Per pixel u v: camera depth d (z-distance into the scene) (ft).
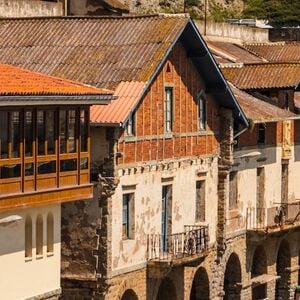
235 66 278.67
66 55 216.54
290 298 285.84
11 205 180.65
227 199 249.75
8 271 183.52
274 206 275.80
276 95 277.03
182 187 232.32
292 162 284.61
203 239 234.17
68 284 209.77
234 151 254.27
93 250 208.23
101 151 206.90
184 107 231.09
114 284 210.79
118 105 205.77
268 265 274.57
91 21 222.48
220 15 432.66
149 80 210.38
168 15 220.43
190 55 230.68
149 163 220.02
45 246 190.90
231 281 261.85
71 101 187.73
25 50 219.00
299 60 317.83
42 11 277.03
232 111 244.22
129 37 217.56
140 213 218.38
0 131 178.09
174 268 229.25
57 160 188.96
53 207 192.03
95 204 207.92
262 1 450.30
